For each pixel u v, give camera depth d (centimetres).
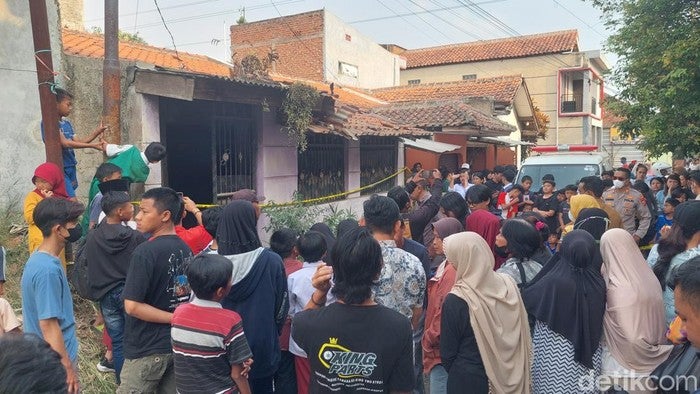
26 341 142
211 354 272
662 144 999
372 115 1169
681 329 228
